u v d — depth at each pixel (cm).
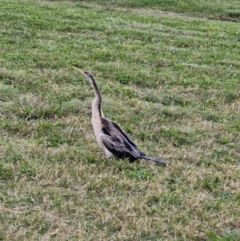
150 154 903
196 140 987
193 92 1260
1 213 682
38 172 784
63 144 902
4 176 772
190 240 662
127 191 764
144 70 1388
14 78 1204
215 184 816
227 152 951
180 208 732
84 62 1395
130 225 673
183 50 1691
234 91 1285
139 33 1850
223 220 708
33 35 1641
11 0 2223
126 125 1011
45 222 666
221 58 1634
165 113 1106
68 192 744
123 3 2484
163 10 2494
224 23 2336
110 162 847
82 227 664
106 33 1800
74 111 1057
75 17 1995
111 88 1209
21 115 1009
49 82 1204
